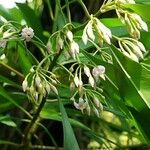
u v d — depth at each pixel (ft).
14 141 2.23
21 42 1.59
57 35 1.28
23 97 1.67
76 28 1.32
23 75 1.77
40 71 1.33
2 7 1.71
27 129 1.70
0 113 1.75
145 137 1.33
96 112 1.36
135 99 1.26
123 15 1.26
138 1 1.52
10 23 1.46
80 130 2.37
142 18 1.33
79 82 1.27
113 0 1.31
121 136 2.58
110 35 1.20
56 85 1.45
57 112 1.72
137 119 1.31
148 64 1.35
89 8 2.11
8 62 1.87
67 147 1.17
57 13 1.67
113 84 1.30
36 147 1.94
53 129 2.42
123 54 1.22
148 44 1.49
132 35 1.24
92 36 1.19
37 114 1.60
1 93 1.59
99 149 2.29
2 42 1.38
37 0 1.90
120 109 1.40
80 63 1.30
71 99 1.36
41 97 1.52
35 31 1.70
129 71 1.24
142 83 1.24
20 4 1.69
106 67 1.27
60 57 1.51
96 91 1.38
